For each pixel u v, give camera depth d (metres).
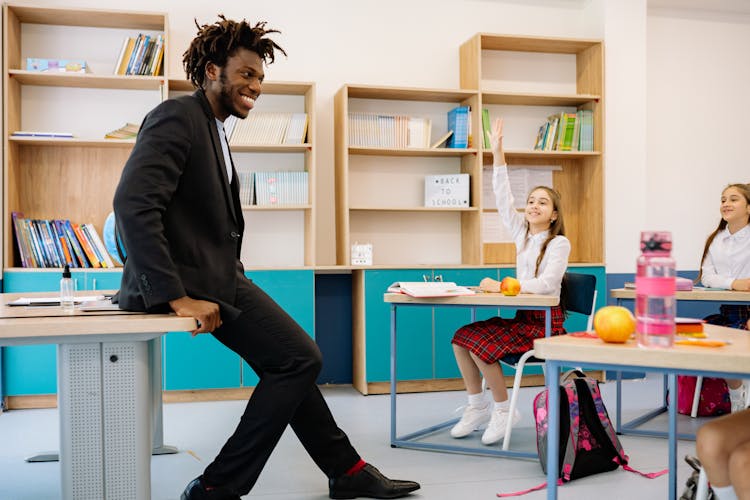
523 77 5.32
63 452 1.72
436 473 2.86
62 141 4.29
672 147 5.73
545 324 2.95
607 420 2.89
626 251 5.26
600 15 5.22
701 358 1.27
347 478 2.49
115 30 4.62
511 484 2.71
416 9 5.11
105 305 2.04
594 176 5.16
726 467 1.45
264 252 4.84
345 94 4.62
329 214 4.95
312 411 2.42
